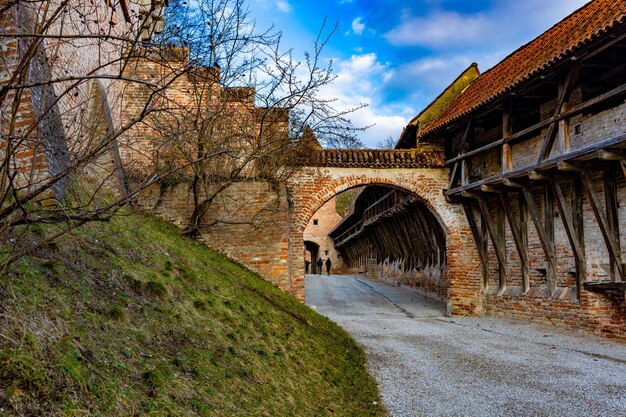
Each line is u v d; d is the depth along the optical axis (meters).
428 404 6.58
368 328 13.27
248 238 13.80
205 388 4.04
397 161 16.42
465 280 16.36
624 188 10.94
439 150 17.20
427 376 8.09
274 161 13.71
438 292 21.38
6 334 3.08
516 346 10.71
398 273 28.92
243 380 4.79
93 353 3.56
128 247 6.56
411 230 24.73
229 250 13.70
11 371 2.80
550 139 11.70
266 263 13.73
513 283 15.02
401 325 14.03
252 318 7.27
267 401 4.63
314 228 53.88
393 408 6.38
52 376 3.00
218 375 4.52
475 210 16.58
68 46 8.33
